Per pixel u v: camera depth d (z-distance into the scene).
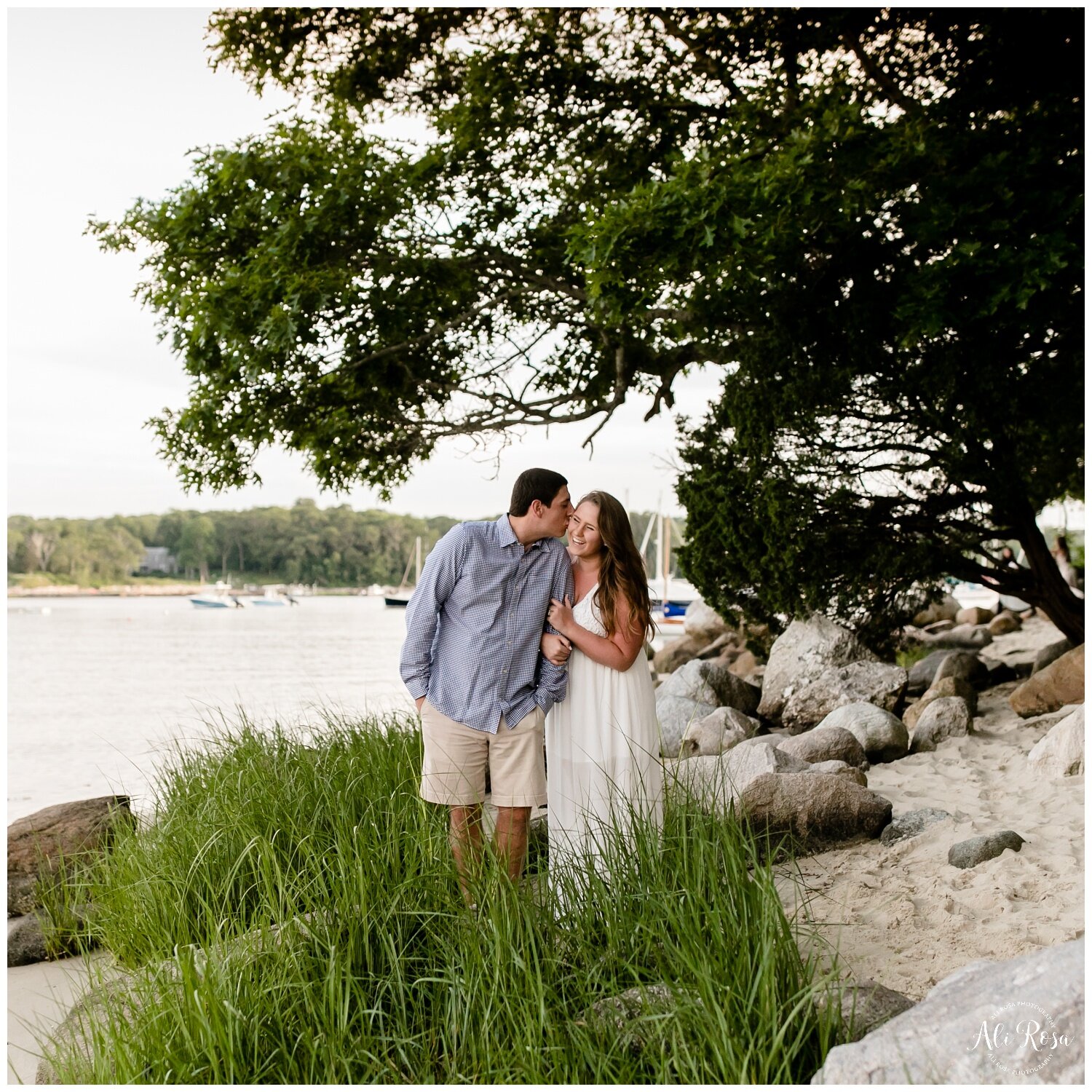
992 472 8.57
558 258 10.18
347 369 9.86
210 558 101.56
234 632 47.88
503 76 9.59
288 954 3.21
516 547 4.15
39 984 4.28
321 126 9.46
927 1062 2.25
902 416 8.84
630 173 9.97
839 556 9.17
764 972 2.64
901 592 9.60
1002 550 10.55
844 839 4.68
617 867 3.47
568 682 4.23
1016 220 6.59
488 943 3.13
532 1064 2.67
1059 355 8.04
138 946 4.05
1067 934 3.29
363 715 6.63
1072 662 7.25
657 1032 2.68
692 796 3.83
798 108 8.10
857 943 3.47
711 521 9.52
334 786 4.80
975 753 6.32
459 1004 3.00
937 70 8.78
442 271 10.11
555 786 4.26
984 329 7.93
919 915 3.65
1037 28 7.69
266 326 8.50
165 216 9.38
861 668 8.59
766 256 7.24
